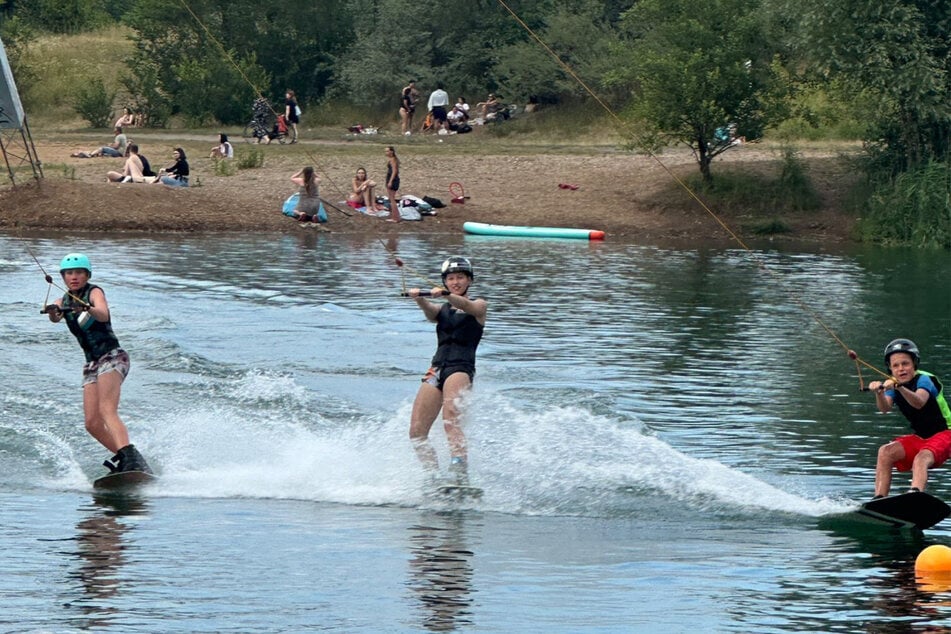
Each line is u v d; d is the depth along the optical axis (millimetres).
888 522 18781
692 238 67188
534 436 23422
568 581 15766
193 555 16609
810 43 65312
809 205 70188
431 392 21156
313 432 24000
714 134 70938
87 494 20141
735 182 71250
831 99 70438
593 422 24656
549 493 20172
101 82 107688
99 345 21516
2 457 22125
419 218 69438
